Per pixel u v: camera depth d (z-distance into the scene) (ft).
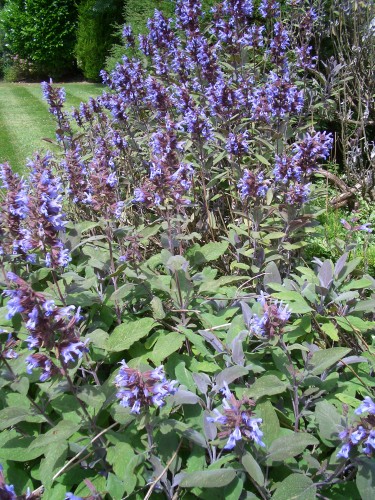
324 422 6.28
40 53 64.90
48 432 6.33
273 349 7.63
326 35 20.70
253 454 6.21
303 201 10.03
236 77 15.85
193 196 12.69
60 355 5.95
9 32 68.23
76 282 9.09
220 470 5.75
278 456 6.08
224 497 5.92
